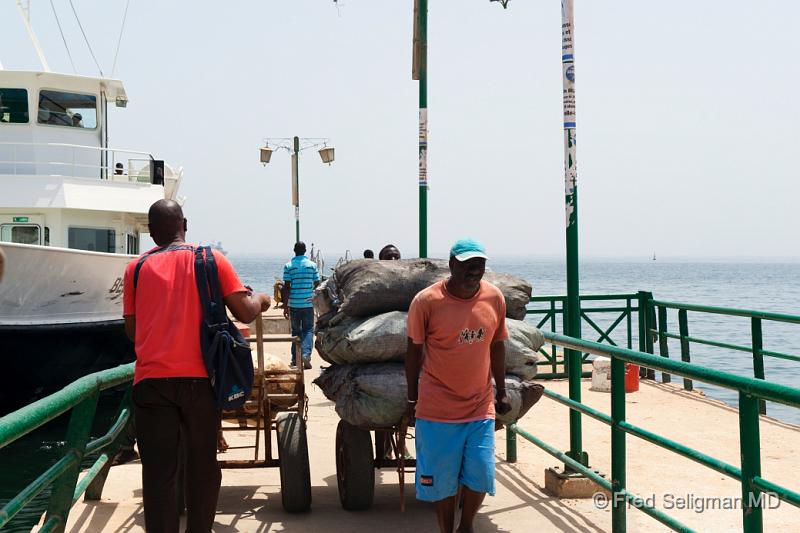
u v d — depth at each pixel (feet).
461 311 16.26
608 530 19.29
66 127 50.60
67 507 15.69
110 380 16.98
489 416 16.63
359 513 20.93
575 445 22.18
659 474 24.29
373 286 19.08
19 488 27.76
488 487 16.39
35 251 37.37
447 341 16.26
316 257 119.03
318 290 20.13
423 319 16.44
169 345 14.94
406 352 17.88
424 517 20.54
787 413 42.96
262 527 19.79
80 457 15.65
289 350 59.57
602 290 357.00
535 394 19.06
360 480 20.68
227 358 15.05
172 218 15.99
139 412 15.20
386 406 18.21
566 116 22.15
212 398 15.19
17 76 49.19
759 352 35.55
